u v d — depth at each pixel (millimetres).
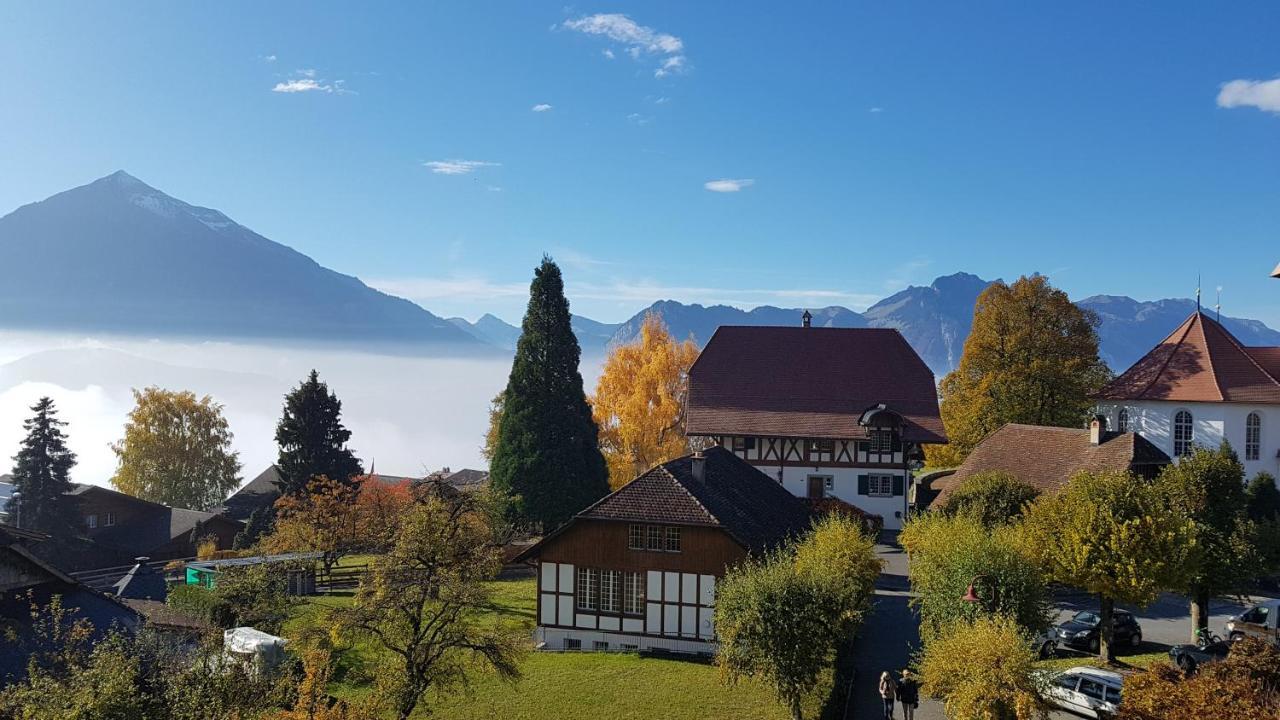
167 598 39594
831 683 29797
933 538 34062
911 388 65812
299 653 26906
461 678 27609
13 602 27688
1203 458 36250
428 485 31719
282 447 72625
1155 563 29359
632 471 69062
